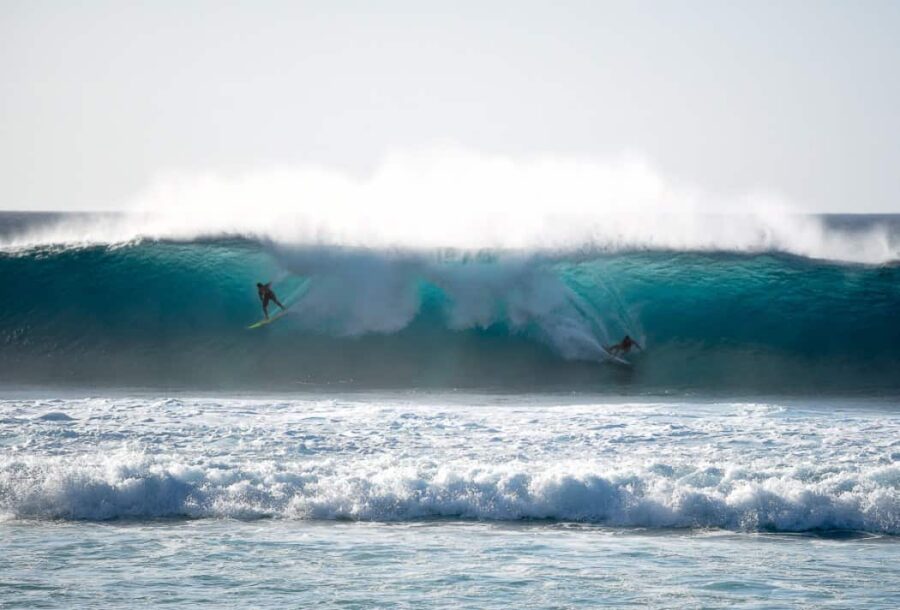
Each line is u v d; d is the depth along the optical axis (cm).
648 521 4800
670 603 3666
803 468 5216
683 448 5853
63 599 3650
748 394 8962
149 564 4072
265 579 3894
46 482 4862
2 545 4319
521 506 4891
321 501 4881
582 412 7194
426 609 3581
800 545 4481
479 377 9744
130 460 5241
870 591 3806
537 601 3675
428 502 4909
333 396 8706
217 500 4888
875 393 9050
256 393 8856
